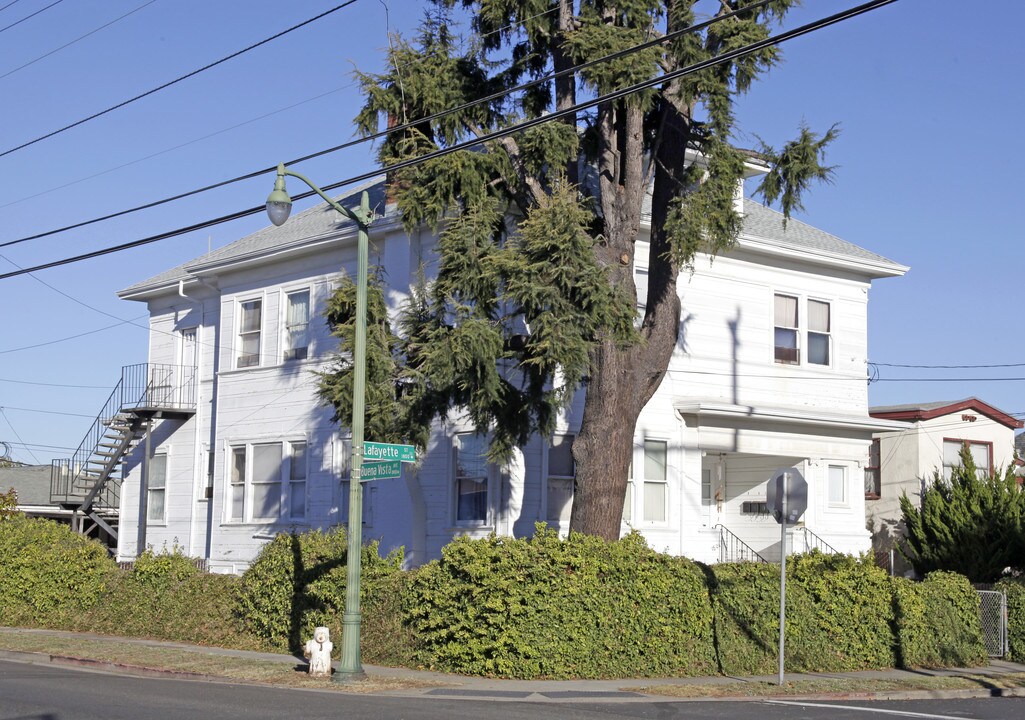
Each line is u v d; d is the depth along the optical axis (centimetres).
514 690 1623
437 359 1898
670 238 1983
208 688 1603
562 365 1848
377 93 2102
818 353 2931
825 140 1989
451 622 1809
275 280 3028
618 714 1412
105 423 3312
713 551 2666
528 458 2447
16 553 2622
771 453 2764
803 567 2086
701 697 1633
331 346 2838
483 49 2155
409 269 2636
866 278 3047
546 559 1800
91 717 1248
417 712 1362
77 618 2466
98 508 3491
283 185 1673
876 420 2909
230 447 3078
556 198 1903
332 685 1655
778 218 3125
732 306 2769
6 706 1336
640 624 1833
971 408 3334
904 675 1986
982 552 2775
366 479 1719
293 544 2080
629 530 2503
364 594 1956
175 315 3403
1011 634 2320
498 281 1905
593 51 1892
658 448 2608
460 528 2494
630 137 2078
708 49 1981
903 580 2216
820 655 2016
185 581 2294
